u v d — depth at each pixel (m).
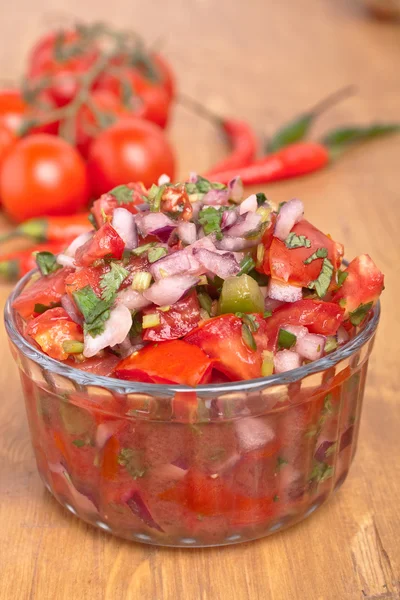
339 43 0.85
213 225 0.36
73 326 0.35
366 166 0.63
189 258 0.34
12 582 0.36
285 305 0.35
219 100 0.73
